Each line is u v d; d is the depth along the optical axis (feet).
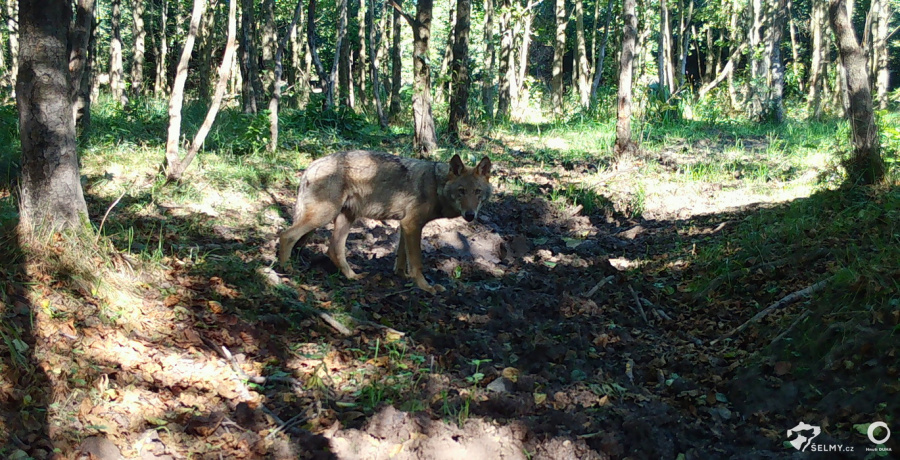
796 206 27.61
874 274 17.63
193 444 12.85
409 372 16.44
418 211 21.95
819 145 46.78
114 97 68.95
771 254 23.31
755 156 45.68
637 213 33.81
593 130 56.95
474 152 46.98
